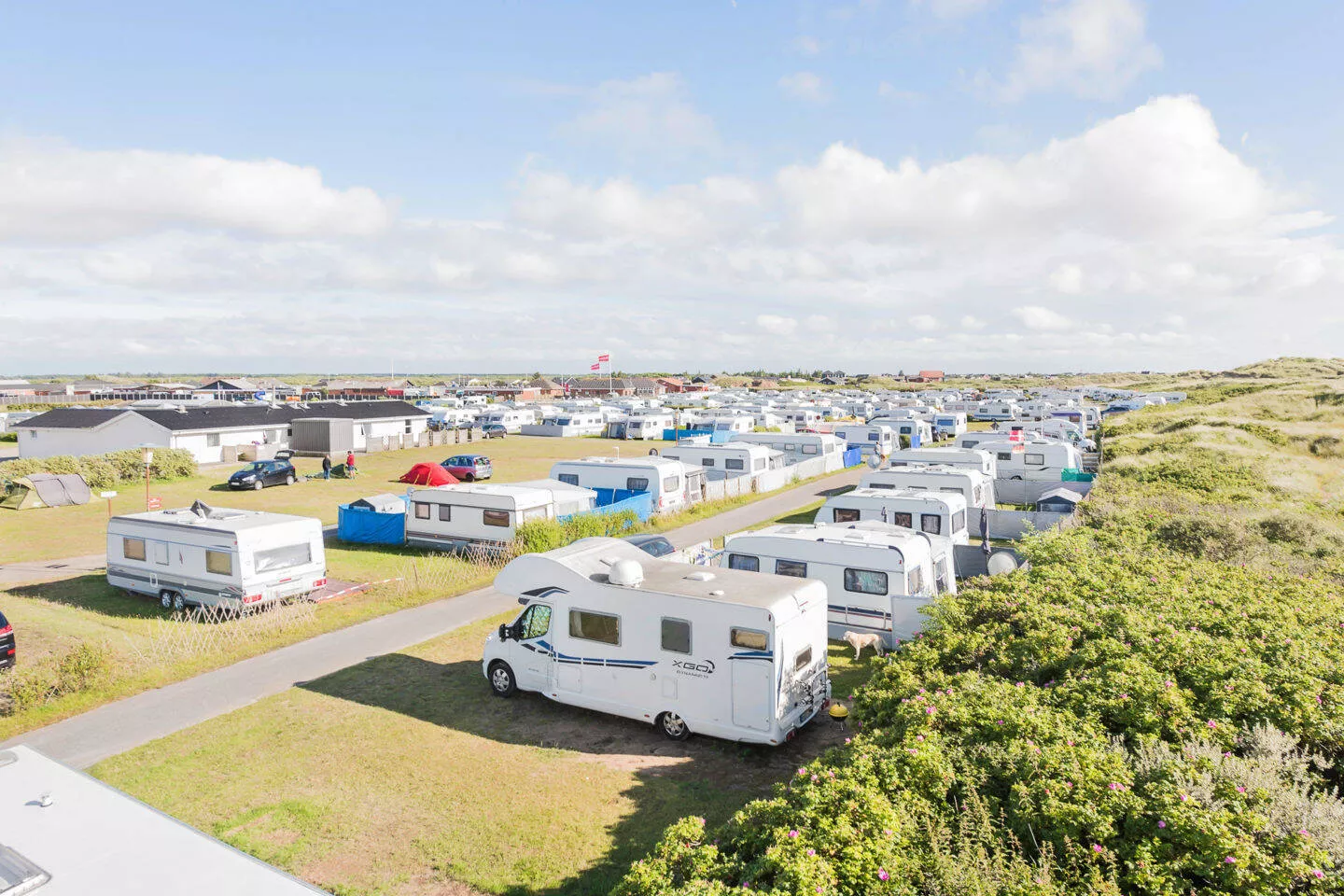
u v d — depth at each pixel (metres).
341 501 36.19
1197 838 6.17
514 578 13.94
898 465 33.03
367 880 8.90
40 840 6.05
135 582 20.62
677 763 11.80
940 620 12.78
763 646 11.56
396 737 12.68
